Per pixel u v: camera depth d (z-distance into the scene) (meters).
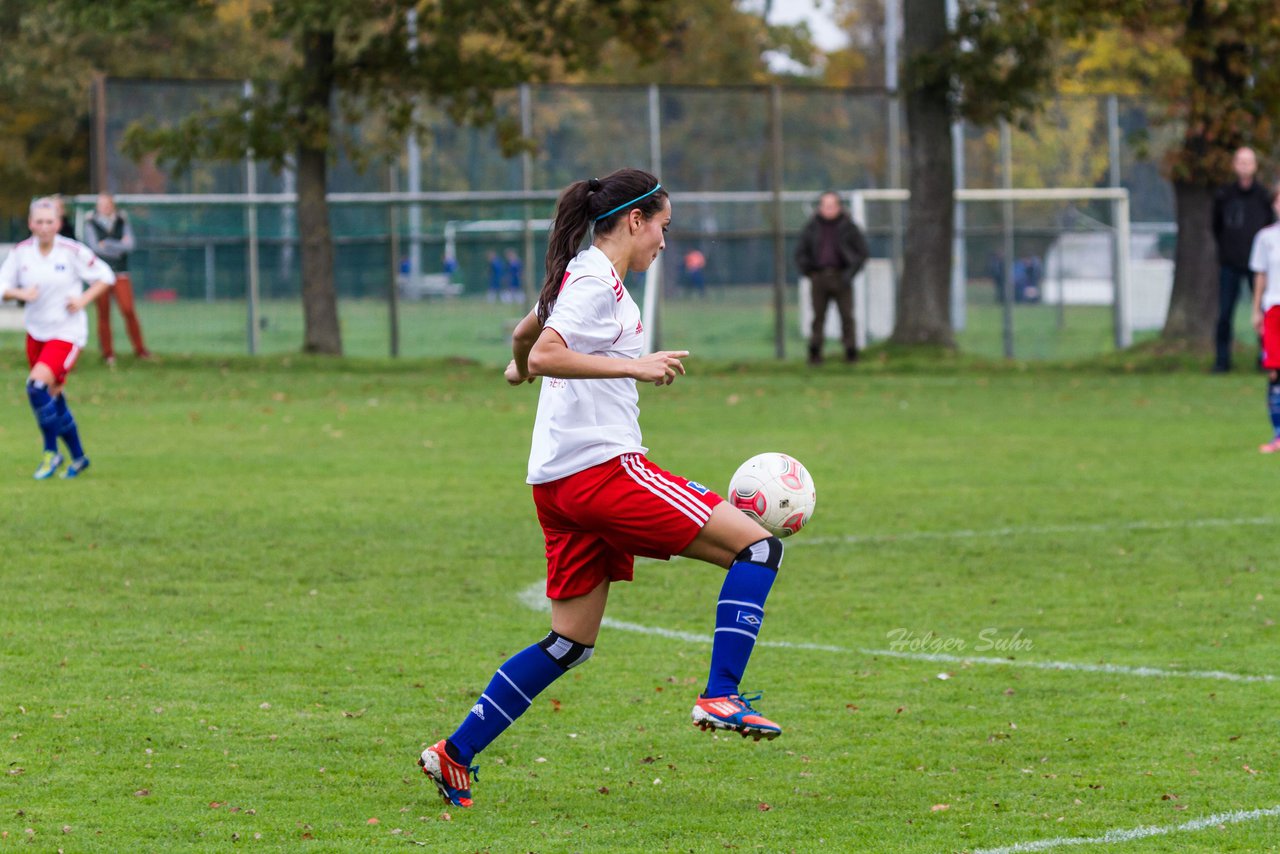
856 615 30.75
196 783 19.69
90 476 47.69
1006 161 113.81
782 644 28.28
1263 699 24.38
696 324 103.44
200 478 47.72
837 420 65.62
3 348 98.00
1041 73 94.00
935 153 95.31
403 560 35.72
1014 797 19.52
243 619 29.58
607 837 17.84
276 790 19.48
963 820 18.58
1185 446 57.03
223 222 101.94
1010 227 109.25
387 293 101.75
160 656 26.48
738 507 20.27
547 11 93.50
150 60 176.12
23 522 39.34
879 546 38.16
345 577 33.75
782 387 80.31
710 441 58.06
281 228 102.50
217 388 76.00
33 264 46.16
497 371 89.06
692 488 18.56
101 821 18.11
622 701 24.28
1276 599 32.06
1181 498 45.28
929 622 30.09
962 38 93.00
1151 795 19.56
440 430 61.22
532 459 18.78
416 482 47.62
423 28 92.94
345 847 17.33
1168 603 31.75
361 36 94.50
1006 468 51.69
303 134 91.88
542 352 17.70
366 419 64.69
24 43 169.00
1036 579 34.25
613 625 29.89
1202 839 17.81
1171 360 91.06
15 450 53.47
